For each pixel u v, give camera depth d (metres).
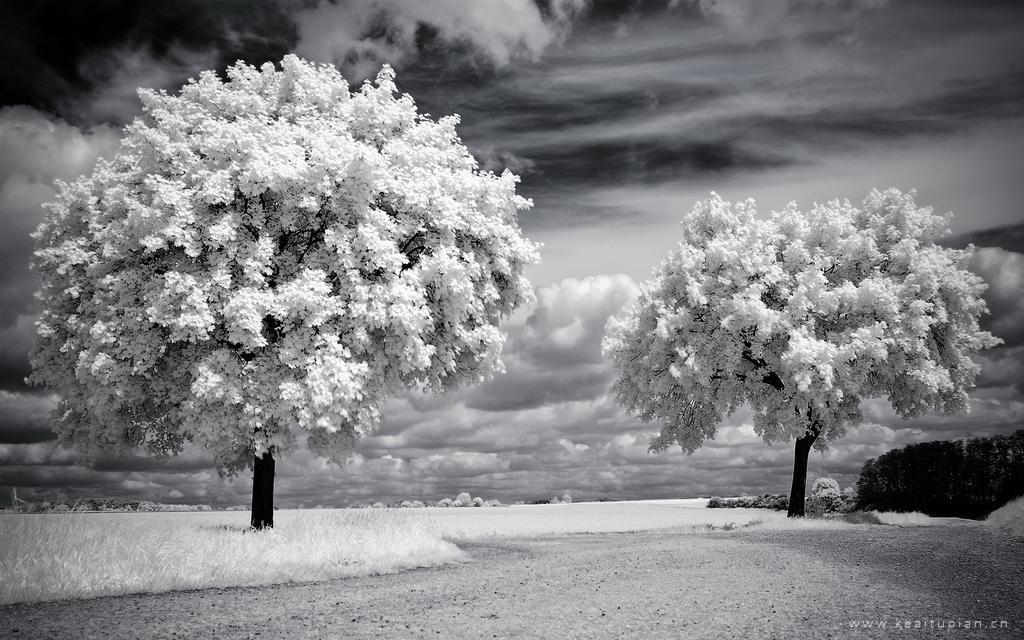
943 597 9.13
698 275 29.78
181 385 17.55
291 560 12.93
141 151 17.45
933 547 15.59
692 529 27.17
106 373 15.84
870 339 25.97
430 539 17.00
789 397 27.69
